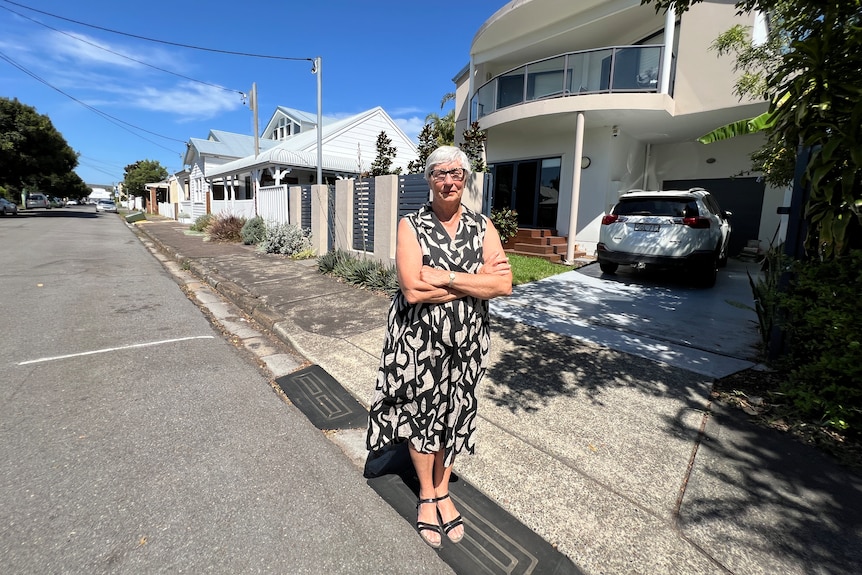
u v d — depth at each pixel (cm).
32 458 248
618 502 224
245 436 279
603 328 503
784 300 341
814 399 294
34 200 4122
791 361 362
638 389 348
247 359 421
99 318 530
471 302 197
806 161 354
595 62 998
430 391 198
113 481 230
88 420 292
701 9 922
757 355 416
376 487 235
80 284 723
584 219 1121
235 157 2289
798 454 264
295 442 275
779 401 321
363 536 200
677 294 686
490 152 1332
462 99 1524
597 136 1085
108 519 204
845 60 264
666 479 242
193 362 401
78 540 191
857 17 268
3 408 305
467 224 200
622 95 905
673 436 283
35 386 340
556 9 1059
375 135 1948
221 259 1004
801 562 187
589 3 1023
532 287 728
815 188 282
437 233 193
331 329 500
